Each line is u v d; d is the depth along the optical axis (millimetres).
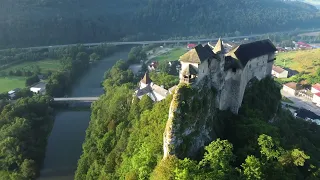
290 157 94562
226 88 117000
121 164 109375
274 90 141750
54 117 195250
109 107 147000
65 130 179000
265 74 139750
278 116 139375
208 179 81438
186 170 81438
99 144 127188
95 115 161375
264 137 98375
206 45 107938
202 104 99062
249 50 127938
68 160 150500
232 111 119250
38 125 174000
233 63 117812
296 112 191250
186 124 90938
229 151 89500
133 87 179125
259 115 121062
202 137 97312
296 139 128375
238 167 92500
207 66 102938
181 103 90625
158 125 104375
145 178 91938
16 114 169125
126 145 115812
